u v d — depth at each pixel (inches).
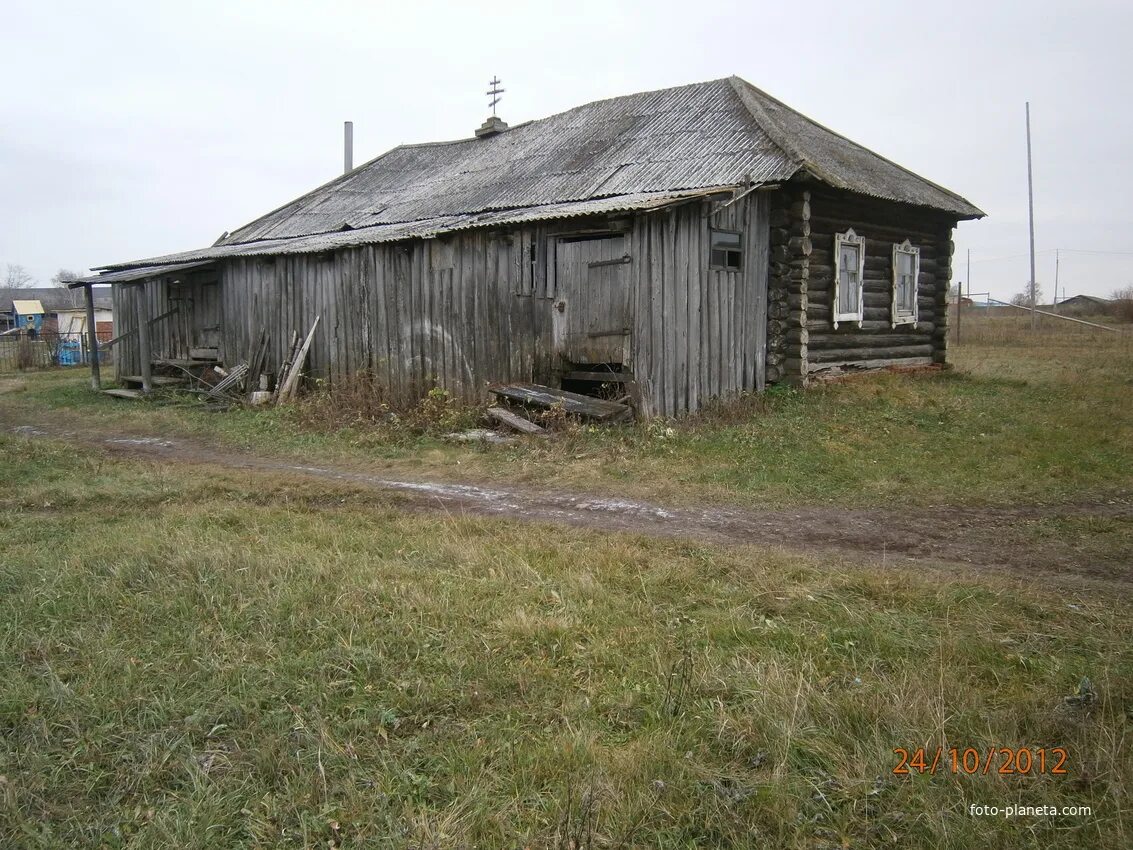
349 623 179.6
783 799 119.6
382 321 544.1
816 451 362.0
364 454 402.9
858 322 572.1
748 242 485.4
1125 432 390.3
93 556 223.9
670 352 439.8
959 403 478.3
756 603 193.8
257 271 631.8
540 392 446.0
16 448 407.2
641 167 551.2
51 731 141.6
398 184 773.9
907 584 203.2
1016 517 270.2
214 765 132.6
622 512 285.3
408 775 127.8
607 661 163.2
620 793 121.9
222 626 179.8
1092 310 2148.1
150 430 502.6
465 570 215.5
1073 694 146.9
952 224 671.8
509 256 476.4
